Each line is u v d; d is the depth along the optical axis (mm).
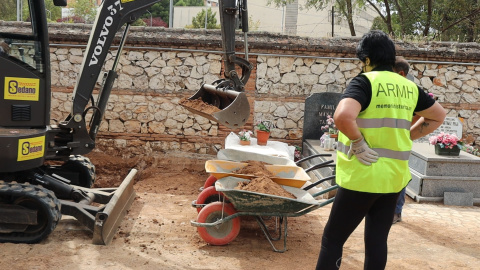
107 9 6418
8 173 6406
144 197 7996
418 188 8359
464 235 6730
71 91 10672
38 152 6004
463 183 8297
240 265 5316
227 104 6805
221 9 6430
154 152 10828
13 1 5977
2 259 5082
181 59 10609
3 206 5562
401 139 3785
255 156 6828
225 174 5926
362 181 3688
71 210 5895
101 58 6508
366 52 3959
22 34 5926
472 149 9477
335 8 21625
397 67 6184
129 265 5137
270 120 10805
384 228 3850
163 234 6207
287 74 10664
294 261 5516
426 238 6535
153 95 10672
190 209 7449
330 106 10180
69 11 40688
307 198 5609
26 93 6004
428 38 11469
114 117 10727
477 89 10664
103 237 5652
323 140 9234
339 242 3904
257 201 5438
